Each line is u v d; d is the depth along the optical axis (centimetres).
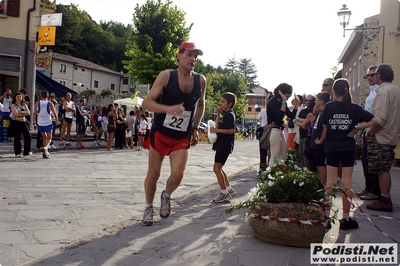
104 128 1867
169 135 449
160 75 435
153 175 466
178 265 350
